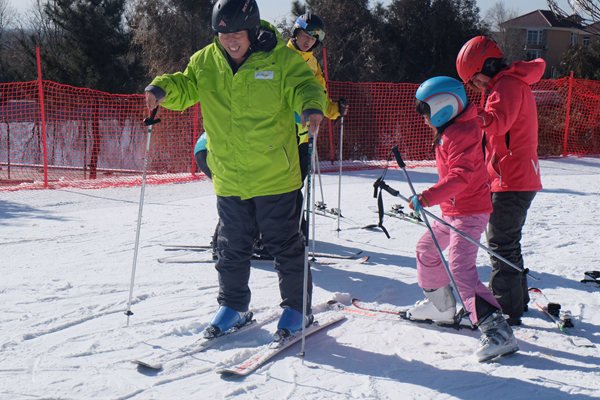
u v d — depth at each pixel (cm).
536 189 295
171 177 970
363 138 1261
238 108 259
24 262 419
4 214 623
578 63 1953
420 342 274
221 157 271
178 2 1498
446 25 1667
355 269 411
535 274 390
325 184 870
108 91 1605
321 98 252
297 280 278
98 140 1109
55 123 1134
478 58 295
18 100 1147
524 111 289
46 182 860
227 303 282
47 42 2181
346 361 251
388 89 1284
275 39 262
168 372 238
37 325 292
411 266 420
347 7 1589
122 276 385
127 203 709
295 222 277
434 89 256
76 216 614
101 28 1580
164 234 520
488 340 249
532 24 4369
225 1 241
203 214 626
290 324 272
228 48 252
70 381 228
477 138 255
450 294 291
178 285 367
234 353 255
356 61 1530
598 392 219
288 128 270
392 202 699
